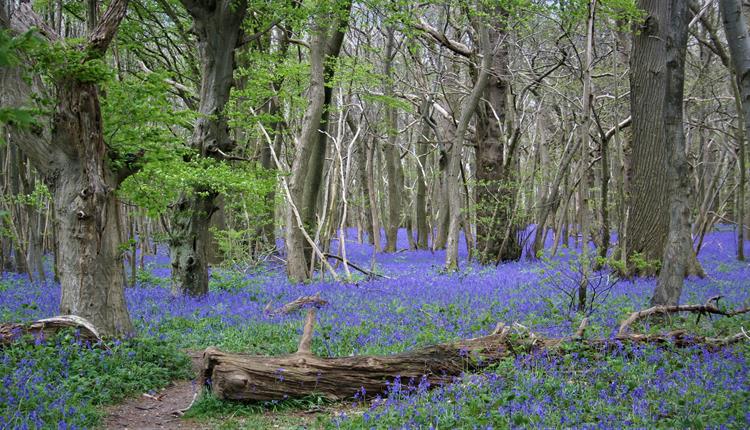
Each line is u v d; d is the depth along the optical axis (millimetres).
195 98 20750
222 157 14625
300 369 7590
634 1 16828
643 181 18344
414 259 31094
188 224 15273
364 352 9203
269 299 15273
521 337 8711
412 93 31328
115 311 9469
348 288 16781
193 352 10375
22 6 8633
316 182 22406
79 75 8406
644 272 18297
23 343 8336
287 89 20828
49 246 30422
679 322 10617
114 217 9562
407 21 16766
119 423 7117
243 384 7387
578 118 26594
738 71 7805
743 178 20906
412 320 11594
